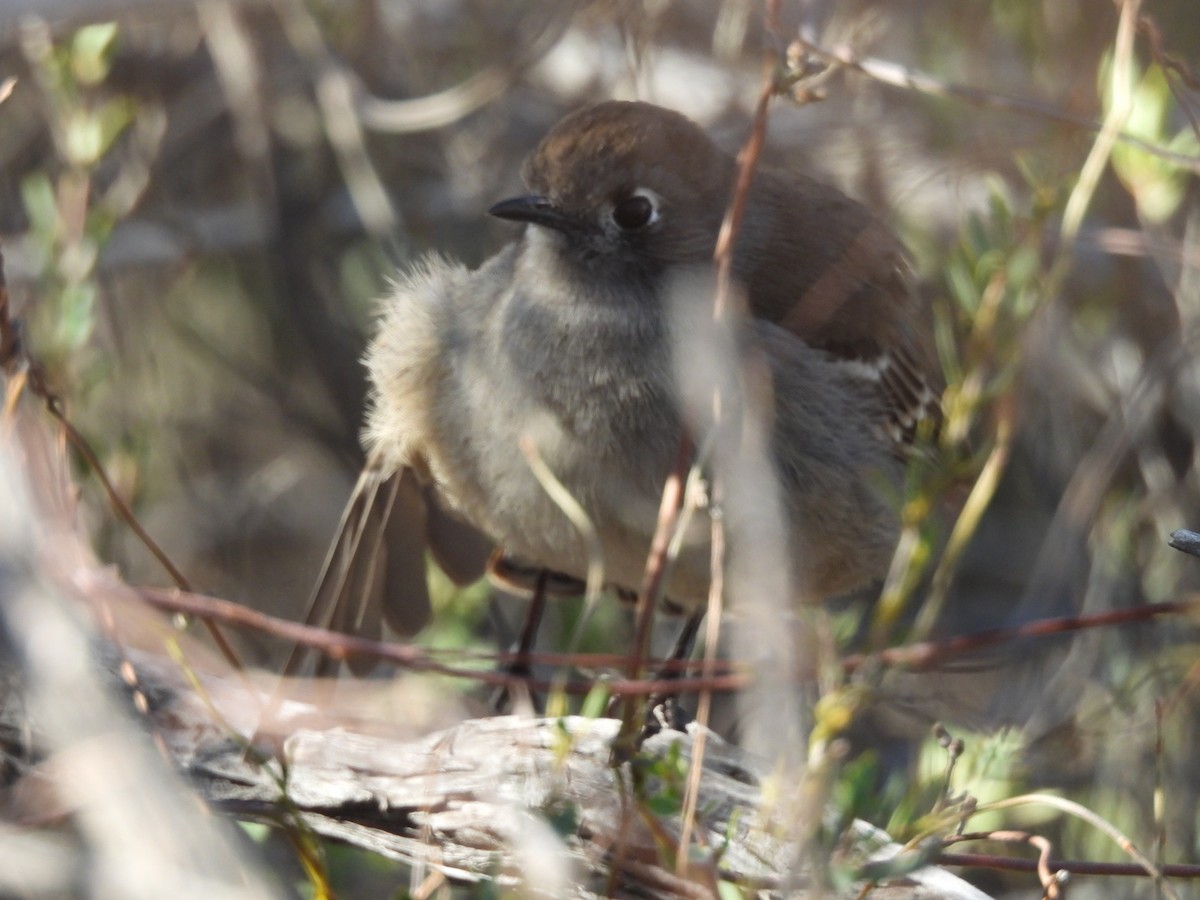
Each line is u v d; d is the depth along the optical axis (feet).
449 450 32.76
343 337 49.73
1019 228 32.53
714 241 32.78
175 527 47.78
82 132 35.55
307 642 26.73
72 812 19.74
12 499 15.93
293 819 24.68
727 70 45.60
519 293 31.96
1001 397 30.63
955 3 41.27
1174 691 38.45
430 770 25.81
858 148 43.57
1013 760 32.45
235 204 50.62
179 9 23.07
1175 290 41.52
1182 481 43.80
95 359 41.83
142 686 26.03
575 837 24.66
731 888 22.97
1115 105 29.14
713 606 23.85
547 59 48.98
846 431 32.60
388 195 47.21
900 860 21.61
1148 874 25.12
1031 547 46.26
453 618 38.32
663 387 30.86
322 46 44.52
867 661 24.29
